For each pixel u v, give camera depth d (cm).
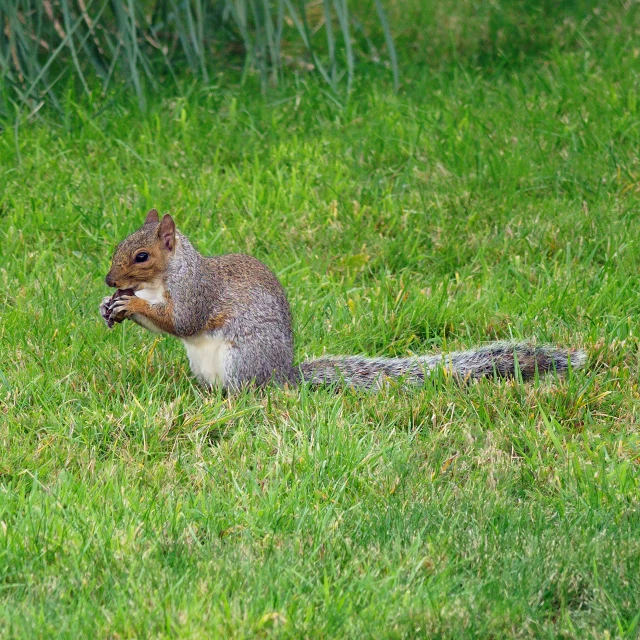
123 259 916
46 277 1122
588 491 766
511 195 1330
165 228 916
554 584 672
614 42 1823
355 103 1606
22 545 681
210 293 936
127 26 1565
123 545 689
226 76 1780
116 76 1703
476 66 1820
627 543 700
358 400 922
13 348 984
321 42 1950
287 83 1717
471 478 796
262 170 1416
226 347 936
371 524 730
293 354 988
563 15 1991
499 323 1060
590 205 1320
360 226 1273
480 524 733
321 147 1471
